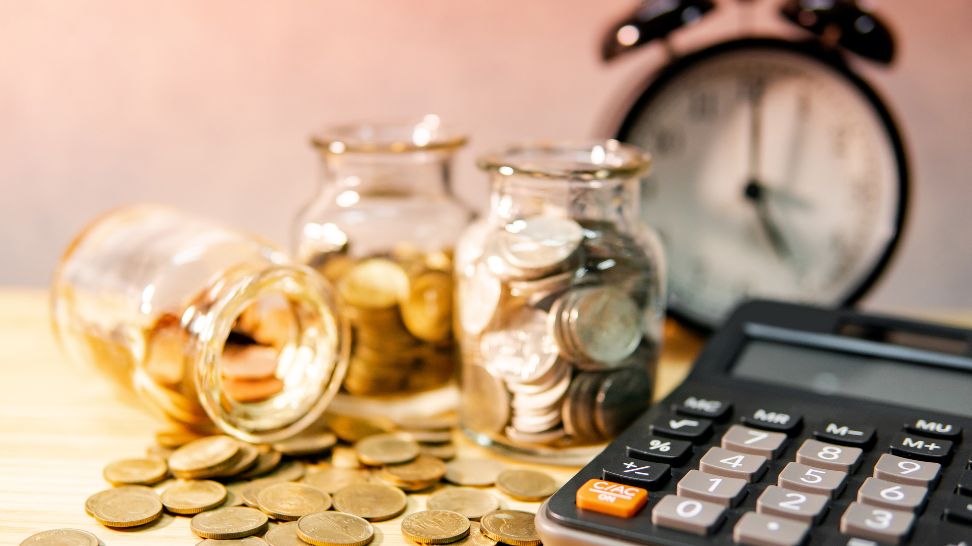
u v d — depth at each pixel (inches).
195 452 18.6
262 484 18.0
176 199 33.8
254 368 19.5
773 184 25.1
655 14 24.2
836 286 25.2
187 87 32.9
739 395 19.3
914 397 19.2
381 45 32.4
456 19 32.1
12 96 33.1
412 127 23.3
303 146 33.3
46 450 19.7
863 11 24.4
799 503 14.8
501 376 18.9
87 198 34.0
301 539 15.8
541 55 32.3
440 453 19.5
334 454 19.5
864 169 24.7
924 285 33.8
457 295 20.5
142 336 19.1
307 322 20.1
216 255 20.0
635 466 16.2
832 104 24.5
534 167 18.7
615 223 19.6
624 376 19.1
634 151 20.3
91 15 32.4
